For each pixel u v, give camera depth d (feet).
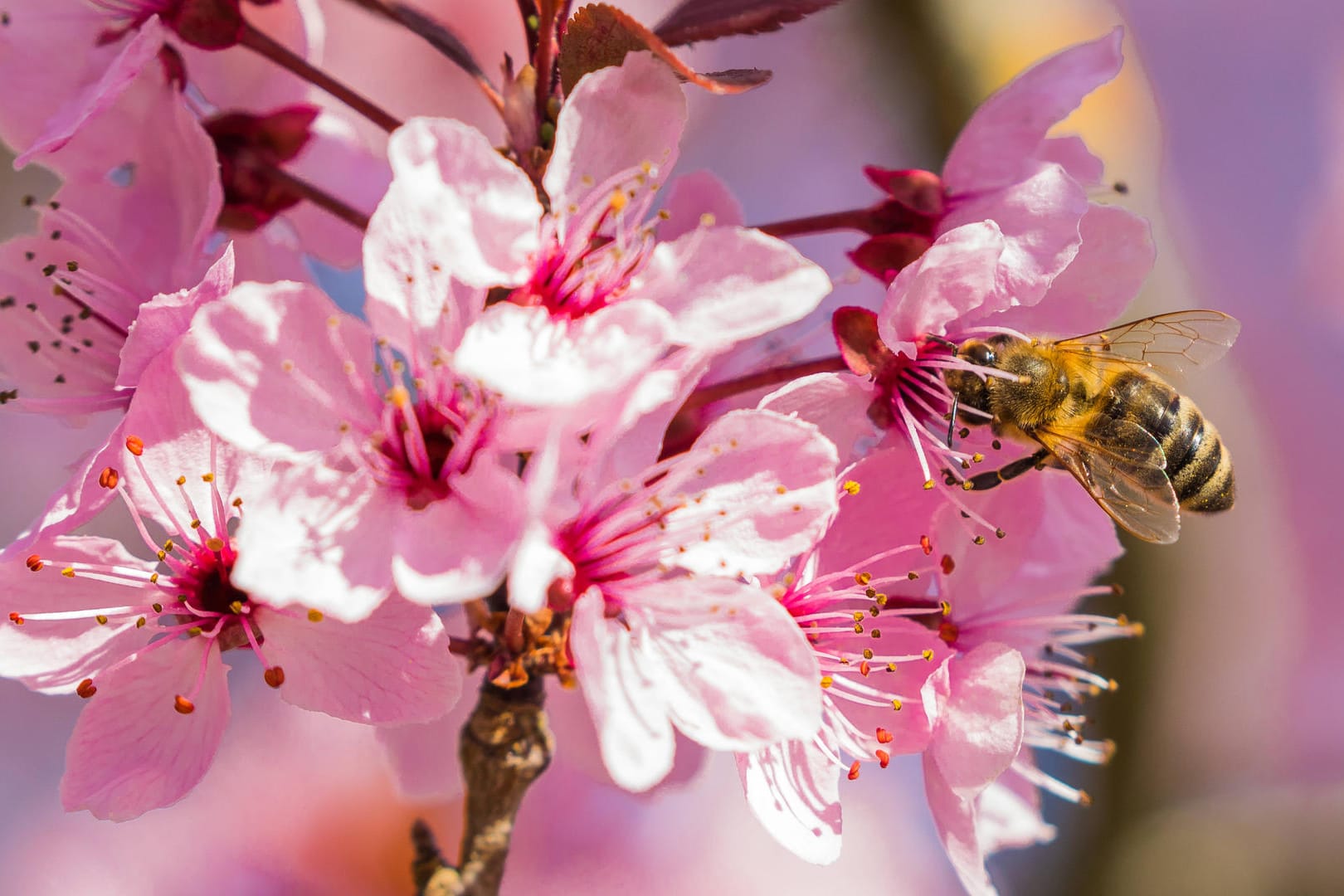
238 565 0.50
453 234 0.51
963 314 0.55
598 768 0.60
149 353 0.52
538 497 0.49
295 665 0.52
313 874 0.74
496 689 0.54
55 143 0.54
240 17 0.55
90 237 0.56
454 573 0.50
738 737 0.51
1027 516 0.56
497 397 0.51
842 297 0.75
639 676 0.51
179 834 0.74
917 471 0.54
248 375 0.51
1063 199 0.55
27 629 0.52
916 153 0.74
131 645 0.52
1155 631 0.72
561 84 0.53
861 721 0.54
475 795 0.54
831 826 0.53
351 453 0.51
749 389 0.55
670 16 0.54
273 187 0.57
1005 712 0.53
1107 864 0.74
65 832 0.75
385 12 0.55
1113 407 0.57
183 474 0.52
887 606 0.55
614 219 0.52
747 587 0.52
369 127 0.63
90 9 0.56
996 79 0.71
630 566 0.52
